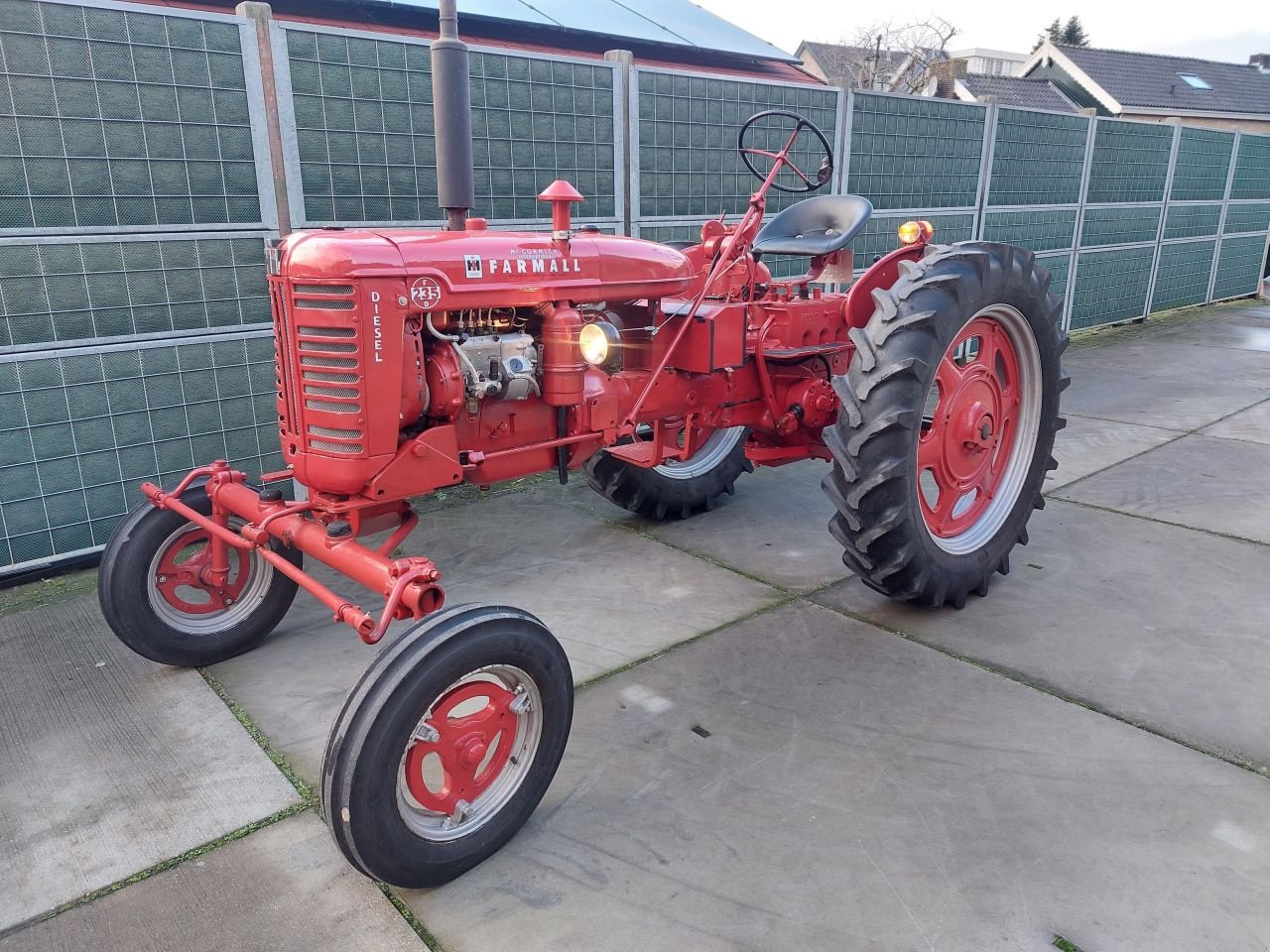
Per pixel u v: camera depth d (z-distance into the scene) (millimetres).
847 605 3254
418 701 1811
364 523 2531
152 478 3748
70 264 3408
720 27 8367
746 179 5668
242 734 2520
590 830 2115
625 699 2650
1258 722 2467
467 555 3742
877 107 6215
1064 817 2111
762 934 1796
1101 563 3537
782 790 2234
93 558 3695
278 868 2021
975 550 3223
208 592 2908
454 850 1939
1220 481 4461
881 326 2914
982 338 3293
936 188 6836
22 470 3441
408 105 4141
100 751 2451
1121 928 1783
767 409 3523
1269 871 1929
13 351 3344
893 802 2180
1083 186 8172
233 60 3631
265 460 4035
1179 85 24562
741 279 3293
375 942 1806
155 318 3637
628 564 3643
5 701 2697
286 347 2334
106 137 3402
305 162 3893
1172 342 8391
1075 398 6262
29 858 2057
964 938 1771
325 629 3162
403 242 2270
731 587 3420
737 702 2629
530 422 2715
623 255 2736
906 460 2834
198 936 1829
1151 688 2646
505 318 2559
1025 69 25625
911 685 2699
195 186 3641
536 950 1776
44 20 3205
